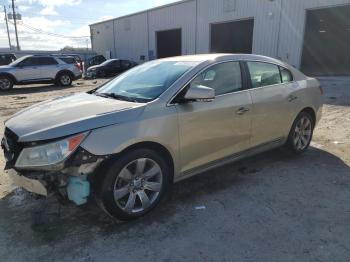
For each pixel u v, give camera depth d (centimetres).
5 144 333
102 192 310
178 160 359
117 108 331
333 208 359
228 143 405
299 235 309
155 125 330
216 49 2514
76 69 1878
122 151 315
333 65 2039
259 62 454
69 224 329
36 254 284
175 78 371
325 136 639
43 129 299
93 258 279
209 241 301
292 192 398
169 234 312
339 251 285
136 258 279
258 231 316
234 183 425
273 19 2056
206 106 373
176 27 2811
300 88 502
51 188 304
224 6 2348
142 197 335
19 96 1386
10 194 396
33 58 1698
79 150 291
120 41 3675
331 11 1833
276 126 467
